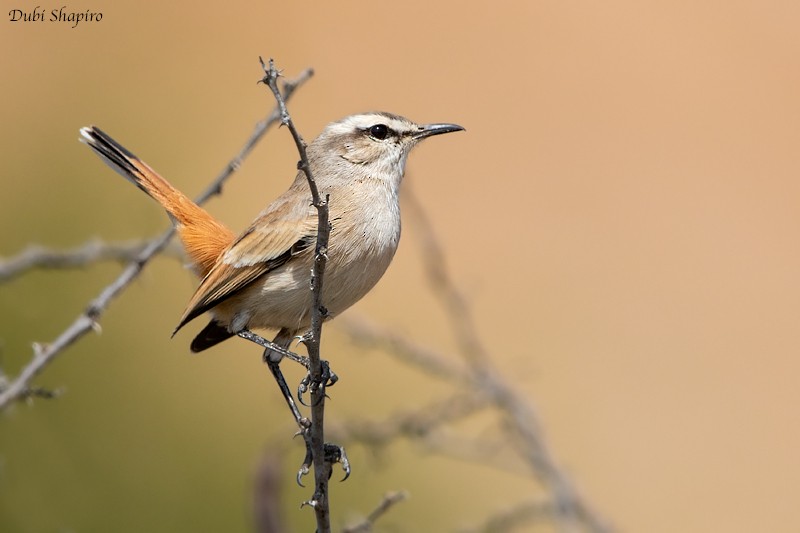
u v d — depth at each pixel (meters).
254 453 14.75
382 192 10.74
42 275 14.71
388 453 12.04
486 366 11.89
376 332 11.97
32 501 13.27
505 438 11.68
